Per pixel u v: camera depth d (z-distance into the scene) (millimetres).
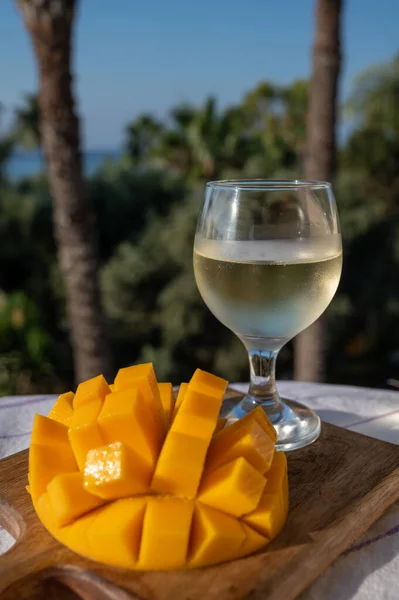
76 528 230
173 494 238
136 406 251
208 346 3953
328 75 1371
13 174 5746
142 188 5156
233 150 6945
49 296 4758
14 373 1452
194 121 6996
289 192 313
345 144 5695
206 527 223
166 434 271
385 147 5496
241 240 313
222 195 323
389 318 4098
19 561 229
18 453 313
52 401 404
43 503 245
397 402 408
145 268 3928
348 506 261
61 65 1320
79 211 1467
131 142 8398
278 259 302
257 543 231
